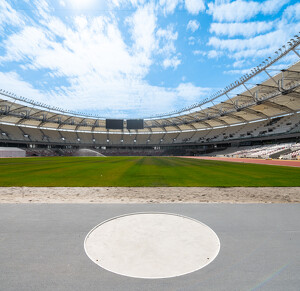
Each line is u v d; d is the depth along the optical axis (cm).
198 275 218
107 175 1122
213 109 4584
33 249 281
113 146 6506
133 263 240
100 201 560
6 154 3959
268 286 202
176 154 6347
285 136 3816
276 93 2727
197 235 323
